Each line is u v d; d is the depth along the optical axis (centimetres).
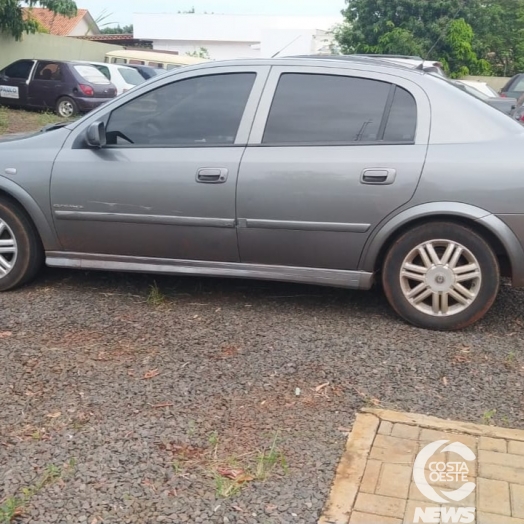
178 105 484
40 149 500
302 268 466
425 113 445
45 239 505
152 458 306
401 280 455
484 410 352
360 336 444
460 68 2678
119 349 419
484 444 314
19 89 1884
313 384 378
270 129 463
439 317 453
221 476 293
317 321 469
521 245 427
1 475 294
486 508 272
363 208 441
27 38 2359
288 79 471
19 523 264
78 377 382
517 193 421
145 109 489
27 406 351
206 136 473
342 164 442
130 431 328
